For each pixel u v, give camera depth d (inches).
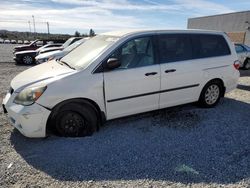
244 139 163.3
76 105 156.7
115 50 166.6
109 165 132.3
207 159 138.3
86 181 119.3
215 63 211.2
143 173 125.4
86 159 137.7
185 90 198.1
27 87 151.6
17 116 148.2
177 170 127.7
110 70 163.8
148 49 179.6
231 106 229.3
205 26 1269.7
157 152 145.6
